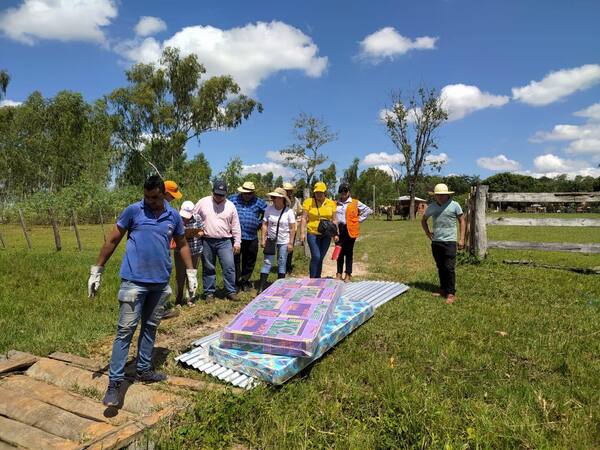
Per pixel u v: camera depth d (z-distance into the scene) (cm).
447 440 317
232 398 381
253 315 523
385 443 328
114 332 600
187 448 332
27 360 486
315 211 819
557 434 338
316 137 5975
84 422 364
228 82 4509
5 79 5150
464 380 432
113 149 4141
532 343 530
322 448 331
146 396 403
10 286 850
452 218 758
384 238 2169
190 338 591
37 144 4384
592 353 502
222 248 752
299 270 1116
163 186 425
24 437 341
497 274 955
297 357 452
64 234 2428
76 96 4547
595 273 991
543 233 2358
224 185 730
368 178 7331
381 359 486
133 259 415
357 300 650
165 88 4425
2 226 3059
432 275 997
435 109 5144
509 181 9919
